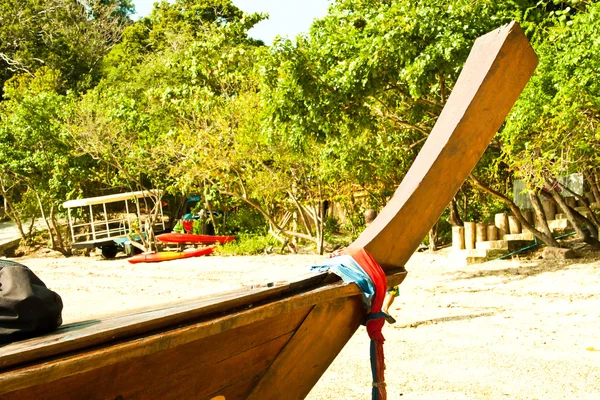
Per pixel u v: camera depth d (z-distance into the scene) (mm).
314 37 15211
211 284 17500
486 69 3803
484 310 11039
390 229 3748
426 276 15469
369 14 14734
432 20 12930
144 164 26906
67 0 51094
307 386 3643
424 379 7219
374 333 3691
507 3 13680
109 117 27812
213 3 44469
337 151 18516
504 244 17031
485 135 3830
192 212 30172
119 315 3389
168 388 3010
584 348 8258
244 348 3264
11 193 33906
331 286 3430
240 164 22844
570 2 13086
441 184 3793
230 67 24500
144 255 24719
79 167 29953
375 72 13773
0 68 47906
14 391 2412
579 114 11594
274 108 14867
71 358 2324
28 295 2789
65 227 33906
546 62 12102
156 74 33469
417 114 15820
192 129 23312
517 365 7625
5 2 48438
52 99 30281
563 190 18234
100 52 51000
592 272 13422
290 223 26766
